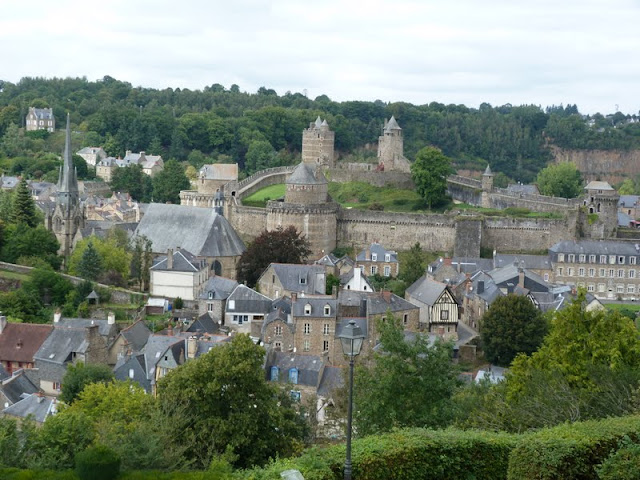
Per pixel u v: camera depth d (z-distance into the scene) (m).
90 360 125.38
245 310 148.25
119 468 51.06
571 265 182.75
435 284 152.50
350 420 46.91
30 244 179.25
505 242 193.25
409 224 194.12
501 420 67.69
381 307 138.12
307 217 188.88
